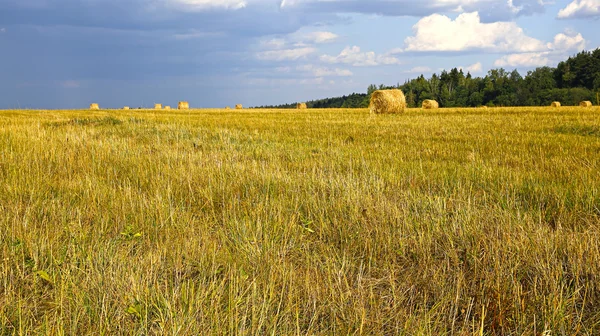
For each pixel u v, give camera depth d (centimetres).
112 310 273
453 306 293
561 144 961
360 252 384
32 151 796
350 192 516
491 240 370
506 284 300
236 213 473
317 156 846
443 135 1223
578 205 468
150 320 268
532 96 11125
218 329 249
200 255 354
